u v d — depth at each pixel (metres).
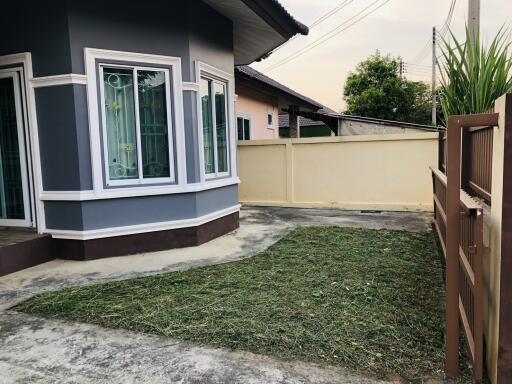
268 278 3.80
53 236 4.71
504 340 1.93
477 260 2.04
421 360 2.33
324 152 8.30
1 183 4.95
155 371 2.29
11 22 4.54
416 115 23.83
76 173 4.54
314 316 2.93
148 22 4.80
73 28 4.35
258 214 7.80
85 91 4.49
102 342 2.64
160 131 5.07
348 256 4.54
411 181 7.76
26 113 4.67
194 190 5.19
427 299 3.26
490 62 4.68
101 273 4.14
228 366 2.31
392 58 25.52
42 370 2.33
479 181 3.03
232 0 5.31
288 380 2.16
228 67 6.16
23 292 3.62
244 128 11.02
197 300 3.29
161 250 5.07
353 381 2.14
